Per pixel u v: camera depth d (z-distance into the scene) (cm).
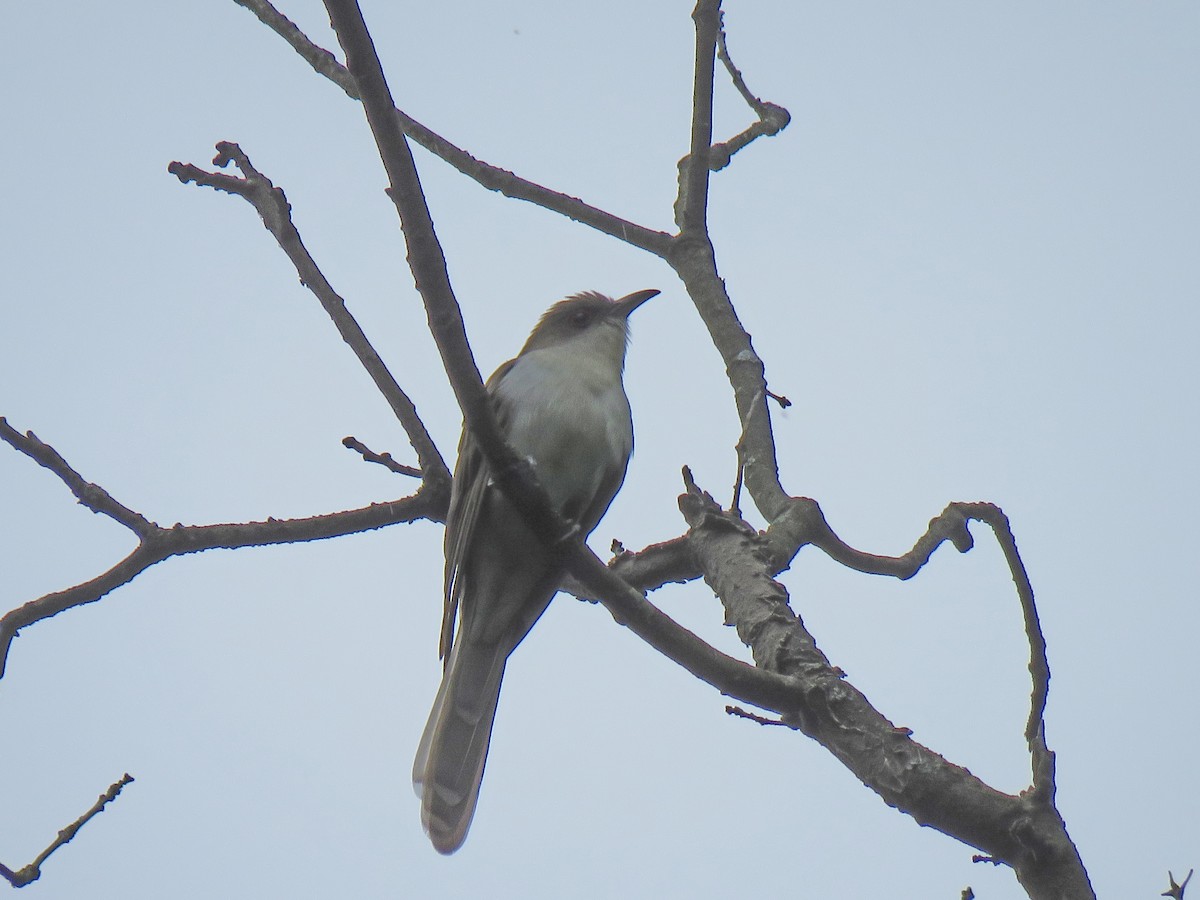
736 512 1006
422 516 1010
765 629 881
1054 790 734
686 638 817
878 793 770
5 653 855
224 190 1078
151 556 902
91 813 816
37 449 881
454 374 808
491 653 1098
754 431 1071
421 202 758
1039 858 716
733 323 1127
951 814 742
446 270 780
